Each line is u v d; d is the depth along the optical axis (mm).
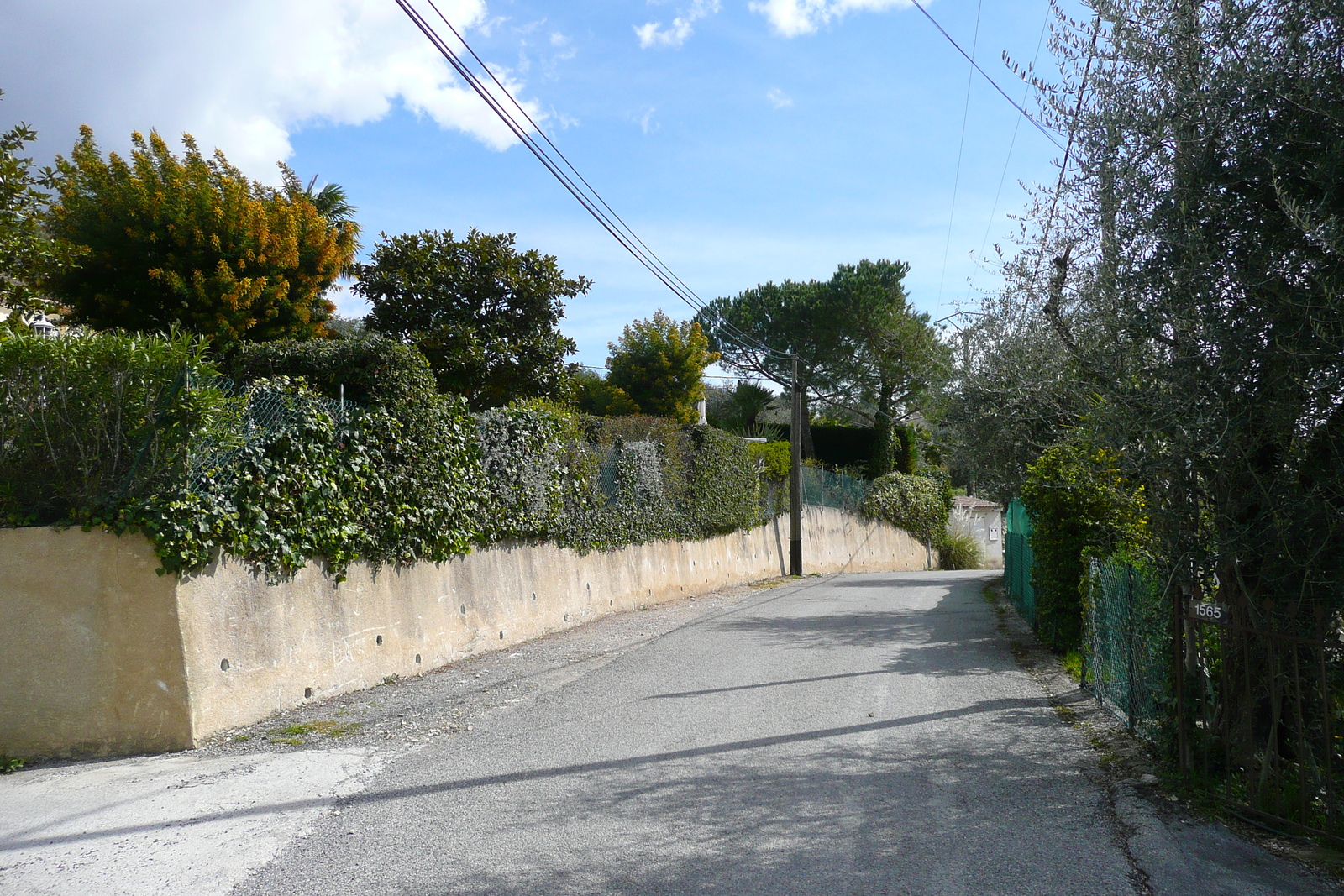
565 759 6586
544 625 13602
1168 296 5070
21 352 6688
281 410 8242
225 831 5152
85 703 6848
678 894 4246
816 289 39969
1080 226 6078
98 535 6883
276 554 7992
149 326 13391
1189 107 4988
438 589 10758
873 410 41094
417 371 10117
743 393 37281
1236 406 5008
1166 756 6109
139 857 4785
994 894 4230
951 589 22156
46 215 12719
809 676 9750
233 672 7508
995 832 5012
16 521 6918
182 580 7043
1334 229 4254
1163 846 4781
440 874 4508
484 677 10023
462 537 11078
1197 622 5660
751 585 24562
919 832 5020
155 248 13609
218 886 4398
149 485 6969
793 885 4340
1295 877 4406
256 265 14508
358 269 17922
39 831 5199
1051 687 9062
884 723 7559
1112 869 4508
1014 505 18016
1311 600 5199
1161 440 5277
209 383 7223
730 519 23781
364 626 9305
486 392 18609
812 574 30016
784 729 7391
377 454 9430
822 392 41938
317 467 8508
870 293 38500
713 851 4762
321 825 5238
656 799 5621
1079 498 10773
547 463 13633
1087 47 5875
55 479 6930
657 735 7266
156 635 6945
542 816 5344
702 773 6160
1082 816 5250
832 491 33656
